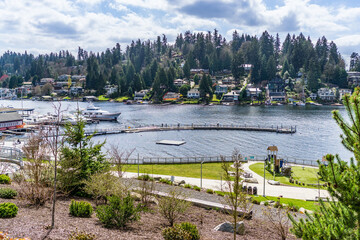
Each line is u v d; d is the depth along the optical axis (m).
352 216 9.73
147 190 25.39
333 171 9.72
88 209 17.27
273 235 18.17
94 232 14.09
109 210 15.88
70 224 14.76
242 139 84.50
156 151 69.19
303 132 94.00
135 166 50.84
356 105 9.67
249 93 197.88
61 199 20.47
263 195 33.78
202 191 32.56
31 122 101.06
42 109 159.25
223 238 16.36
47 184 21.34
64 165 21.22
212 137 87.81
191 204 23.95
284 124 109.19
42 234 12.72
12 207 14.83
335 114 10.37
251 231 18.56
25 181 19.02
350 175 9.59
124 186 23.08
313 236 10.71
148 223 17.73
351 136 9.98
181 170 47.88
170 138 86.50
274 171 43.38
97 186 20.39
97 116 122.69
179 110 160.12
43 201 18.34
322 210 11.24
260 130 98.06
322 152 69.00
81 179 22.75
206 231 17.55
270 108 167.12
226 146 75.19
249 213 21.70
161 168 49.53
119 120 124.00
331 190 10.04
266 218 22.64
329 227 10.11
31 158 19.39
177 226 15.20
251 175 43.66
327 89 192.75
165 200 19.23
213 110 159.00
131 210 16.19
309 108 165.50
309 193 35.06
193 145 76.38
